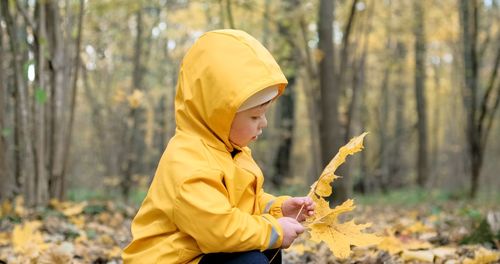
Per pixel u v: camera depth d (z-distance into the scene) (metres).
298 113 26.52
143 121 17.47
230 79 2.22
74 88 6.38
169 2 12.70
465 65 12.88
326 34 8.59
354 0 8.72
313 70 9.78
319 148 9.35
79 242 4.52
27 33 6.23
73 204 6.36
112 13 12.85
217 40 2.31
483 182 29.64
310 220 2.35
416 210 8.91
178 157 2.21
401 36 16.50
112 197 10.78
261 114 2.33
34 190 6.05
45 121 6.23
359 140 2.30
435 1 16.08
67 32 6.40
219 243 2.09
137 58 11.95
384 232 4.49
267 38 10.67
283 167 16.70
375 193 18.25
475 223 4.76
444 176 31.97
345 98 14.33
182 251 2.16
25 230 4.00
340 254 2.20
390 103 29.03
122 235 4.95
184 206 2.11
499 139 30.89
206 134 2.29
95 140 18.92
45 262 3.56
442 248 3.88
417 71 19.70
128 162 11.39
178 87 2.41
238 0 10.06
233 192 2.27
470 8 13.02
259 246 2.12
